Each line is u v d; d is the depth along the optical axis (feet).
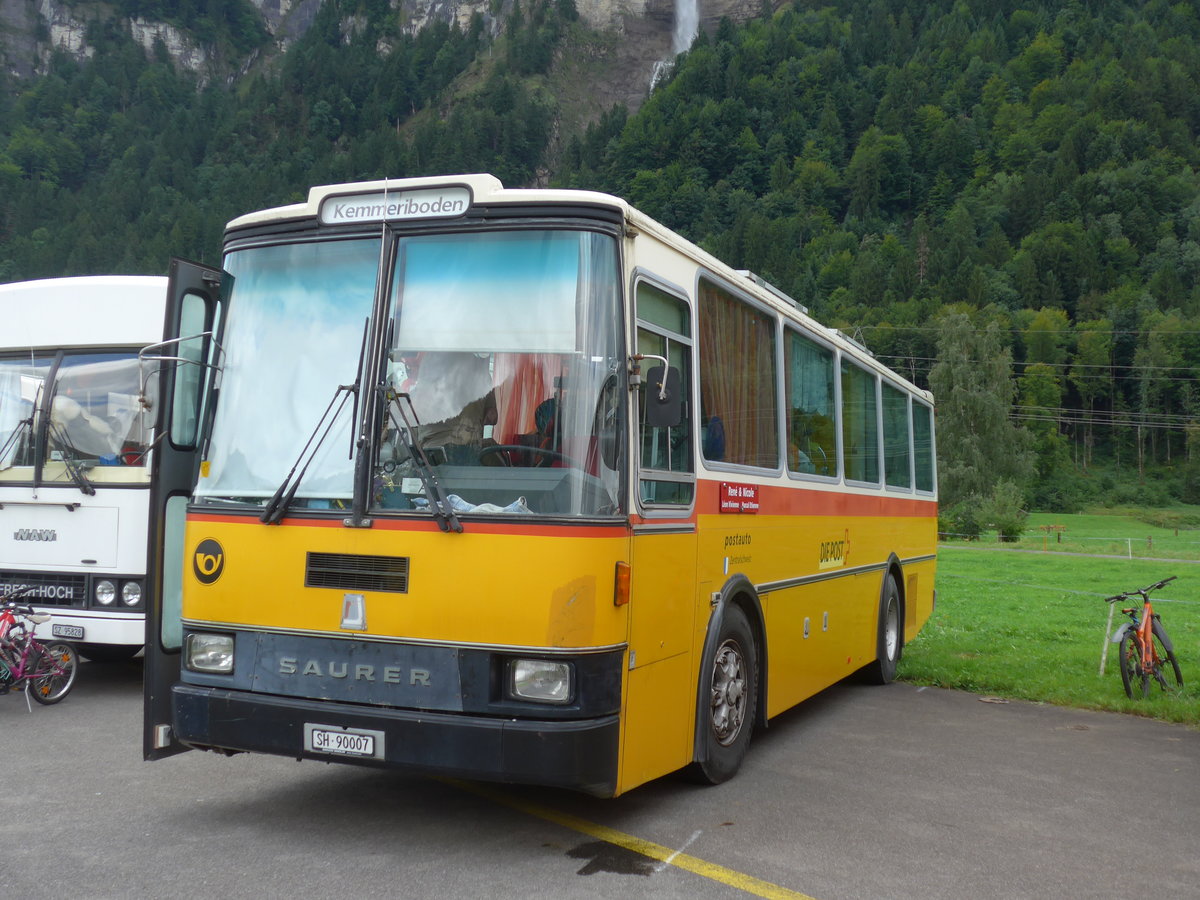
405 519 16.85
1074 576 116.98
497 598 16.39
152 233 618.03
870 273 534.37
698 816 19.84
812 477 27.94
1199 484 442.91
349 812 19.48
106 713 28.55
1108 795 22.61
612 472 16.96
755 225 615.98
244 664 17.75
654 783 22.22
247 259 19.01
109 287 32.17
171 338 19.20
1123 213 606.96
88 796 20.33
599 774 16.37
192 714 17.83
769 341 25.25
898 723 30.32
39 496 31.17
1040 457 417.28
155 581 18.75
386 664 16.81
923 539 43.98
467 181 17.67
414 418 17.22
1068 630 57.98
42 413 31.71
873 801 21.44
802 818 19.97
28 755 23.66
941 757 25.89
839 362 31.22
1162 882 17.16
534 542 16.37
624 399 17.22
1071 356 499.92
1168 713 31.89
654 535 18.19
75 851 17.10
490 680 16.38
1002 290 538.06
